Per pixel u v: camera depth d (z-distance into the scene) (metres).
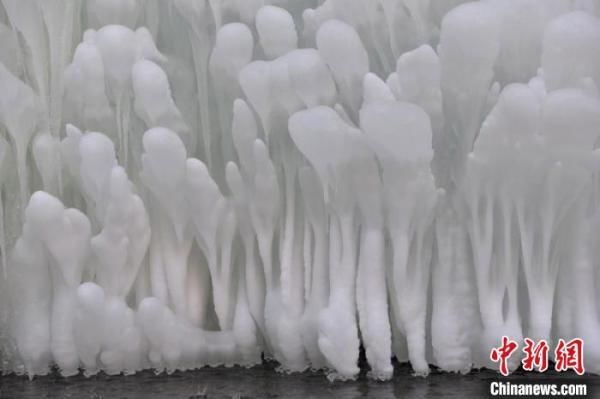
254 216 2.59
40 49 2.58
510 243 2.48
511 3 2.48
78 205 2.69
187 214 2.61
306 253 2.59
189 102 2.70
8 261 2.63
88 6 2.66
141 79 2.49
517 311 2.50
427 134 2.30
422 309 2.50
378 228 2.49
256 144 2.49
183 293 2.67
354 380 2.45
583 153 2.35
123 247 2.53
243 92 2.58
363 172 2.44
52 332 2.56
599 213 2.50
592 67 2.43
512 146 2.38
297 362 2.57
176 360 2.56
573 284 2.53
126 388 2.42
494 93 2.48
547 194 2.42
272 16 2.53
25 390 2.42
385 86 2.41
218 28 2.59
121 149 2.63
